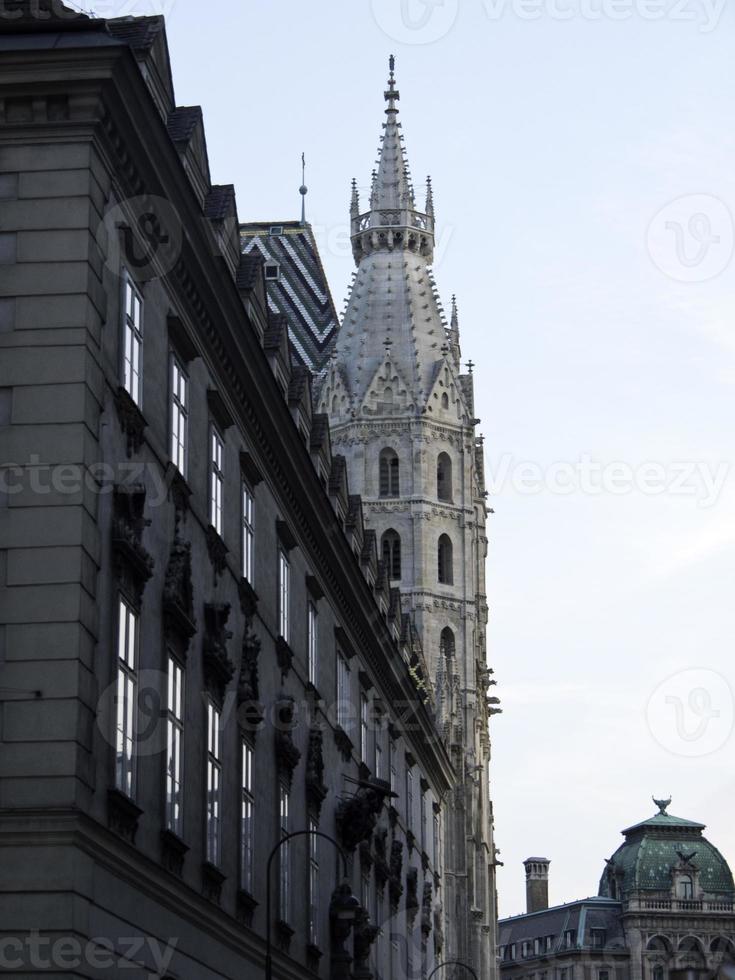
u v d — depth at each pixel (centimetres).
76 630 4447
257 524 7125
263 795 6894
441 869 15088
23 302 4709
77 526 4525
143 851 5016
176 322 5706
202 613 5947
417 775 13175
